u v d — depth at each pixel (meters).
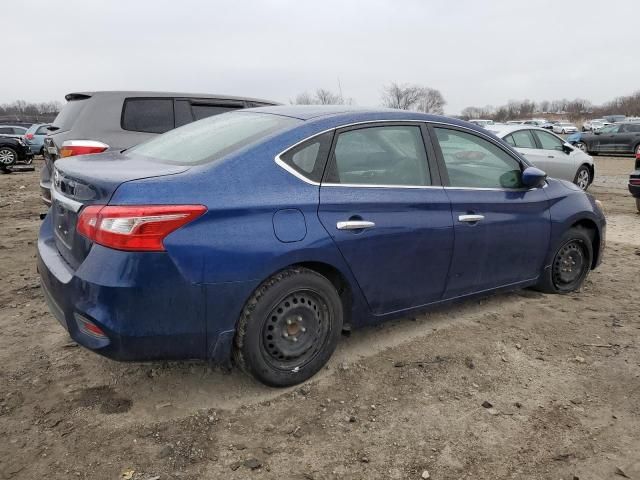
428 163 3.61
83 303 2.55
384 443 2.61
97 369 3.23
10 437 2.57
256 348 2.86
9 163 17.25
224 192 2.71
